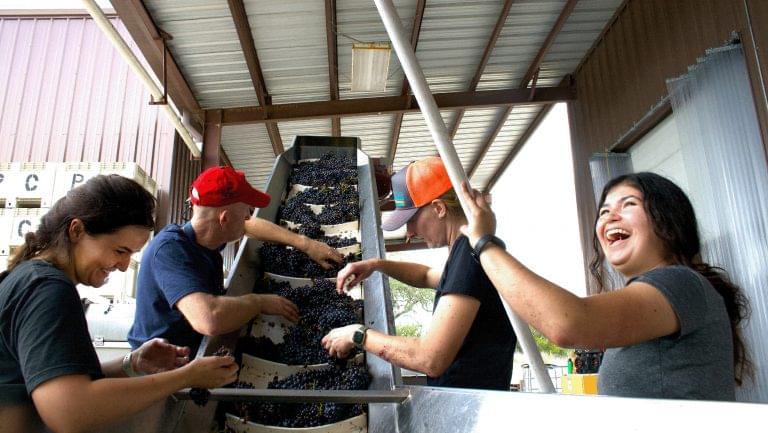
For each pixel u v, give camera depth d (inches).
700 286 50.3
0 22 434.6
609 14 306.5
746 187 211.3
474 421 48.9
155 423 64.3
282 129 406.3
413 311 833.5
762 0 205.2
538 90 362.9
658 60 269.6
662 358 49.6
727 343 51.6
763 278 201.8
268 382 94.5
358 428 84.0
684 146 245.8
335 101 350.9
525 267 50.9
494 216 60.1
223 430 82.3
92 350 52.2
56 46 431.5
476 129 432.5
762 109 205.5
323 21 286.8
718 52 225.0
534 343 75.4
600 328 45.3
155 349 72.1
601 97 327.6
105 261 57.9
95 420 48.8
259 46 301.6
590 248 336.5
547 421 37.8
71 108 415.5
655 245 57.6
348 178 179.3
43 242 57.1
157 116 407.8
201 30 282.2
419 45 321.4
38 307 49.5
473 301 72.4
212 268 98.0
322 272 129.8
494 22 304.0
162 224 379.2
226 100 348.5
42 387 47.4
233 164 461.4
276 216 161.6
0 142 407.2
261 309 97.5
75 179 340.8
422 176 91.2
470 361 74.5
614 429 31.7
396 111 351.9
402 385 76.1
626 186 60.0
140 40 279.1
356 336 79.3
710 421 26.4
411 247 501.4
